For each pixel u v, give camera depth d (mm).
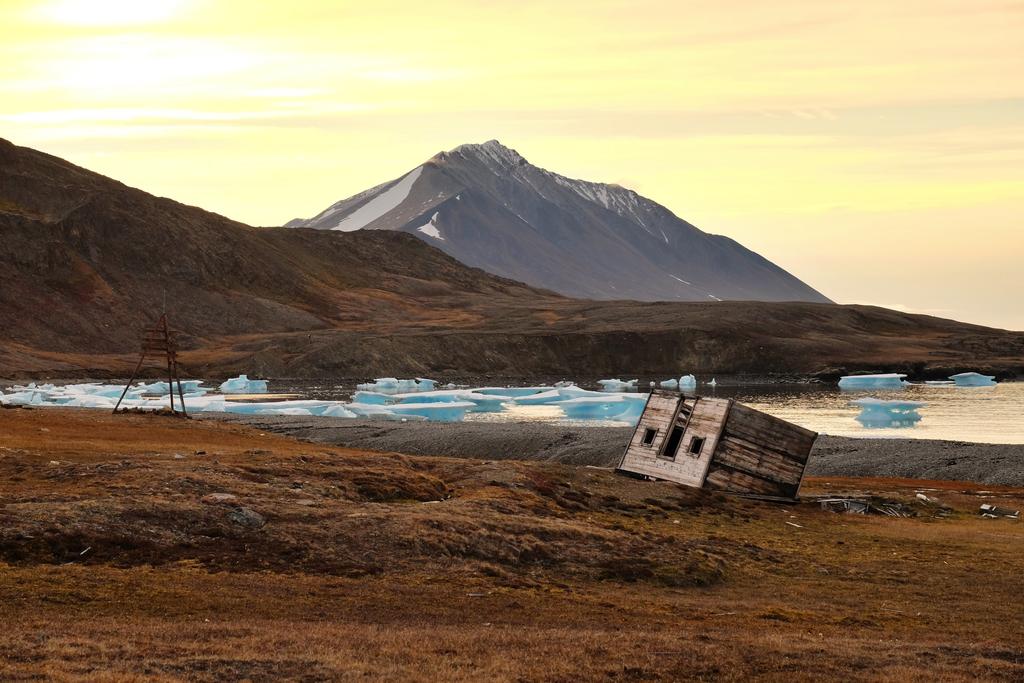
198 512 37688
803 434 63969
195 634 25359
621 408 139625
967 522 58562
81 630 24891
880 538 50906
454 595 33281
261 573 33562
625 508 54312
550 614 31828
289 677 21984
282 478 48531
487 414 138750
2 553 32000
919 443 96250
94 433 70625
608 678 23844
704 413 65438
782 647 27766
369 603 31203
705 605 35156
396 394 165625
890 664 26328
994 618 34844
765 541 48812
